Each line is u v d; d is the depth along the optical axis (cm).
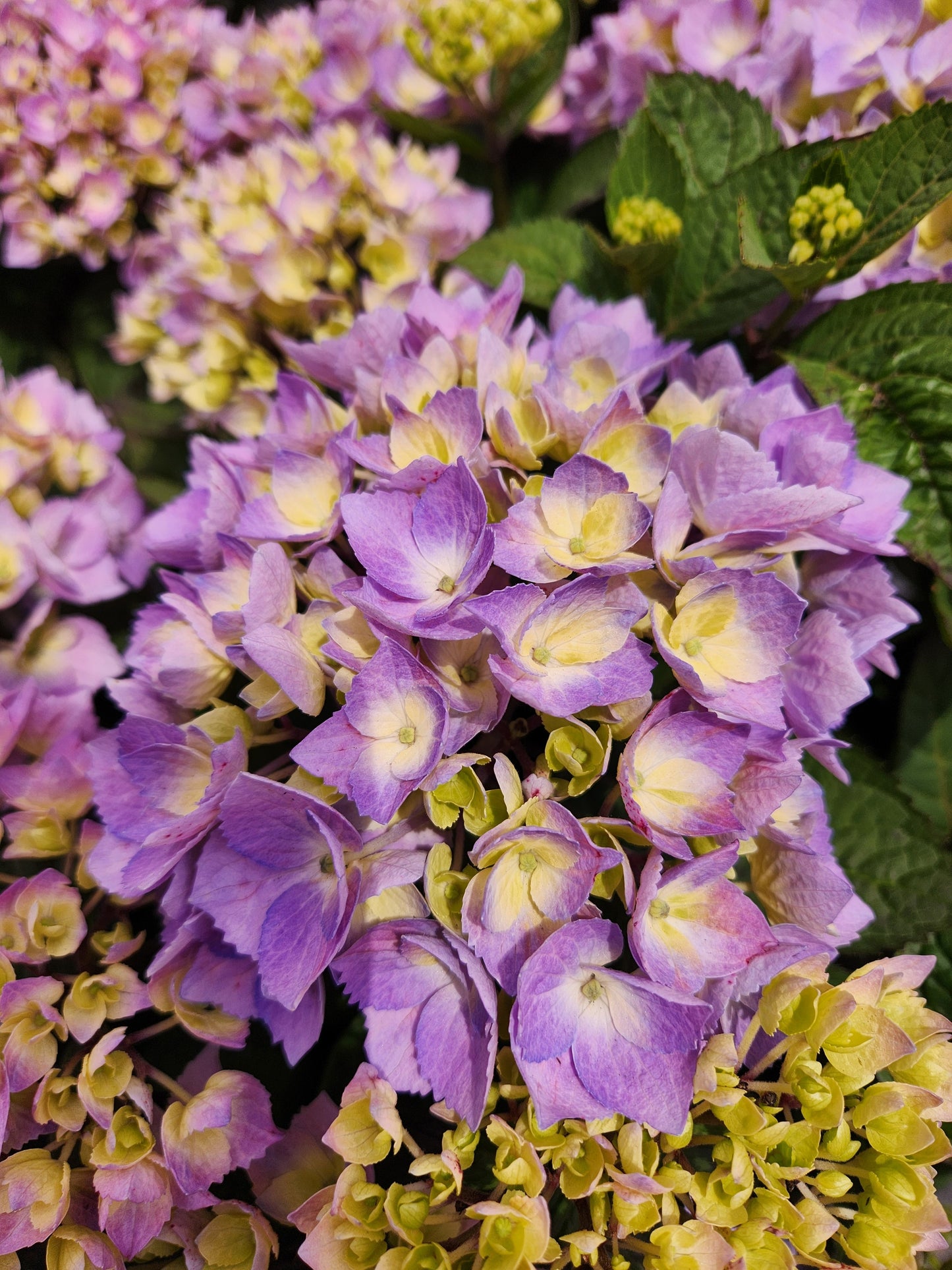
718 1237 23
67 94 45
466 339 31
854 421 33
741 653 26
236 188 42
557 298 35
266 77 47
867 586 29
